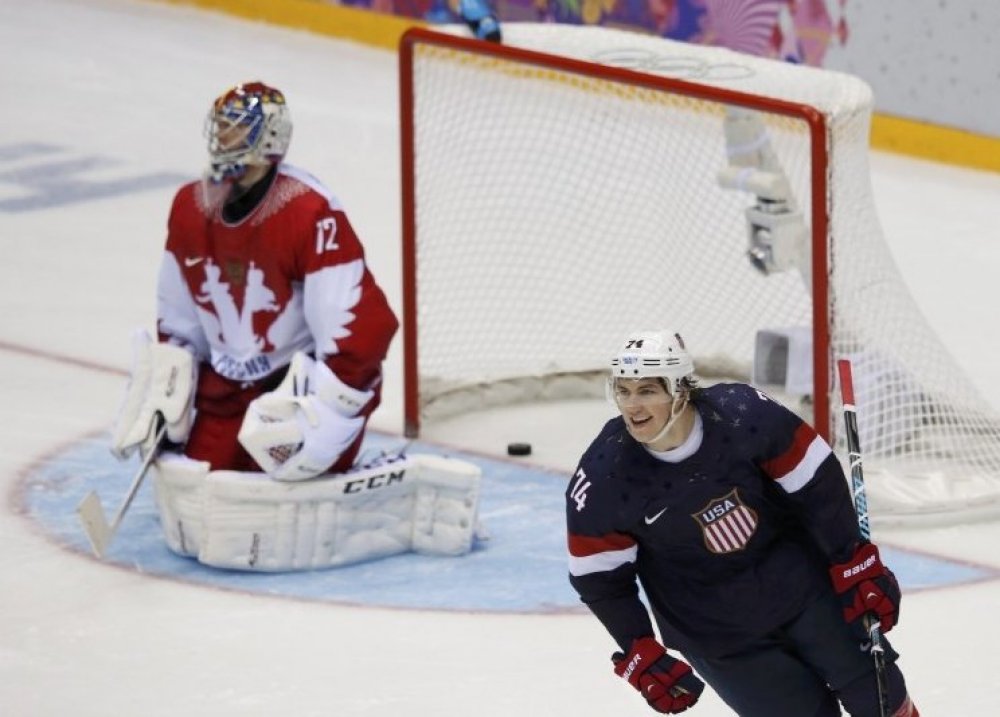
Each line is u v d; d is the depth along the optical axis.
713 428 14.20
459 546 22.50
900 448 24.19
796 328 27.02
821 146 22.48
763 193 25.61
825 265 22.75
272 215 21.56
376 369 21.72
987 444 24.47
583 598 14.99
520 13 48.50
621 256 32.12
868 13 41.81
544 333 29.80
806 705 15.27
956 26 40.50
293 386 21.64
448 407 27.97
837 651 14.92
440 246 32.44
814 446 14.41
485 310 30.50
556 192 34.41
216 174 21.30
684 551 14.56
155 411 22.36
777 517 14.69
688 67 26.94
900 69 41.72
